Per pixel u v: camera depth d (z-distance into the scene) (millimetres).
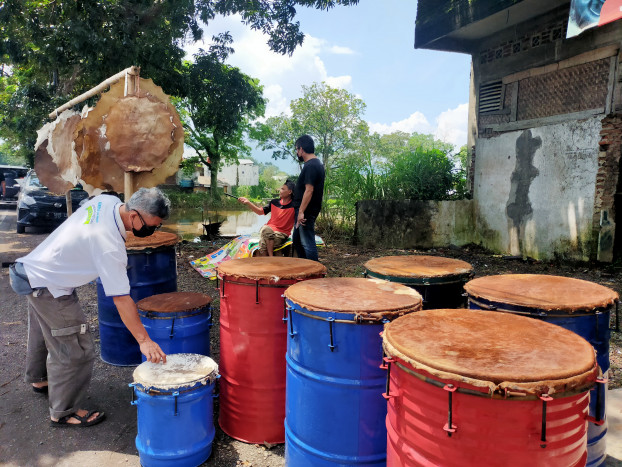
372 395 2064
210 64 13398
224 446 2828
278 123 37906
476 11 8555
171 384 2428
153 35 10836
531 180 8789
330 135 37938
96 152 4039
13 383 3662
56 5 9781
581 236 7906
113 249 2592
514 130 9148
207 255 8094
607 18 5340
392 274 2680
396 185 10867
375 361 2051
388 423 1733
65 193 5785
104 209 2701
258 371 2732
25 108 13516
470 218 10266
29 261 2840
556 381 1310
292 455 2291
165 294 3479
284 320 2361
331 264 7973
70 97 12133
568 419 1379
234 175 53312
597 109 7578
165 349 3094
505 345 1571
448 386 1379
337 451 2115
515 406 1331
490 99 9742
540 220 8617
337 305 2068
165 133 4016
